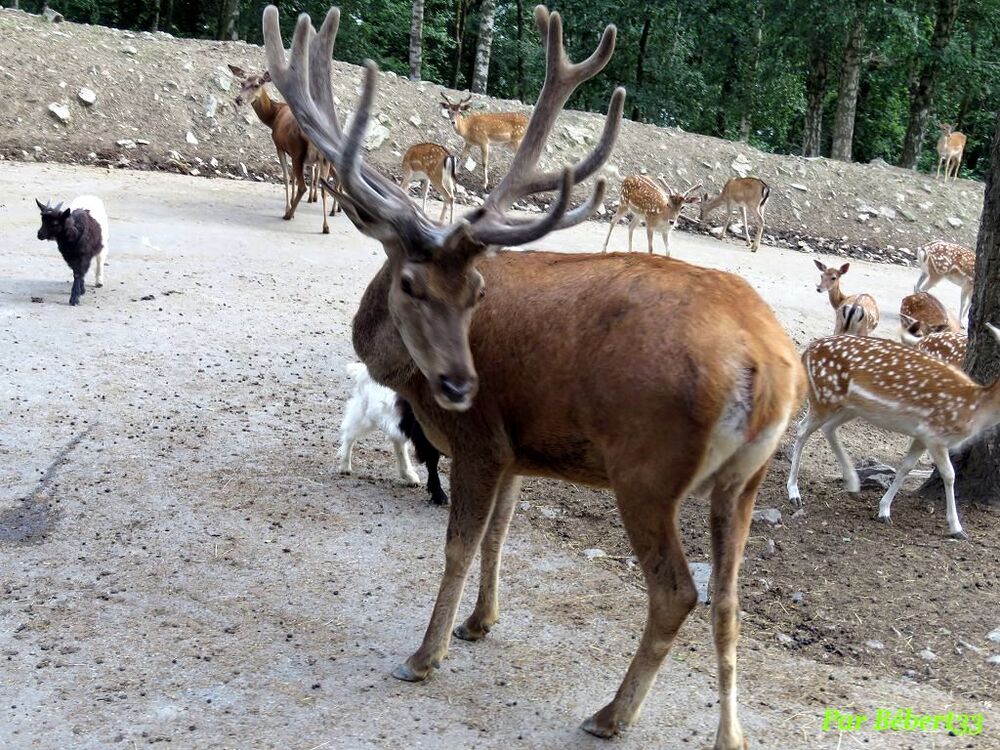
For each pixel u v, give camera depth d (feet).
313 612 15.33
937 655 15.33
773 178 69.05
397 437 19.77
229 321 31.14
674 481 11.32
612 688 13.73
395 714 12.76
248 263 38.81
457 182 61.62
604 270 12.27
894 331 41.75
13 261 35.19
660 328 11.36
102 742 11.83
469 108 63.31
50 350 26.58
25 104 54.54
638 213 50.37
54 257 36.32
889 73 92.53
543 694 13.48
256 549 17.30
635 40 95.96
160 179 52.29
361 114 11.89
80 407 23.09
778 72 89.66
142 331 29.12
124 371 25.80
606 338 11.65
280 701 12.89
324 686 13.30
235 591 15.80
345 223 48.60
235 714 12.54
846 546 19.38
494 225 12.54
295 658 13.97
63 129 54.44
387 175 59.82
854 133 114.73
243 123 59.31
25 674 13.14
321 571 16.70
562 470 12.69
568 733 12.60
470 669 13.99
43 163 51.57
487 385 12.49
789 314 41.57
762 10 83.61
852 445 26.84
